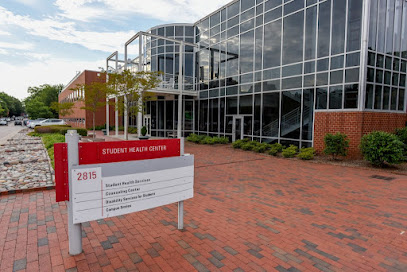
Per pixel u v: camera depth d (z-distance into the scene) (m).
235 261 3.03
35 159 9.05
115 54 20.59
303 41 11.75
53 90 68.62
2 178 6.50
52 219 4.14
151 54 21.78
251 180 7.04
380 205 5.09
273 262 3.03
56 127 21.59
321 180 7.07
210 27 18.09
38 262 2.93
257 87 14.13
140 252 3.19
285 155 10.97
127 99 15.71
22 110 124.69
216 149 13.72
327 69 10.84
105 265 2.89
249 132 14.71
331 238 3.67
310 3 11.43
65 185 2.99
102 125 30.75
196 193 5.79
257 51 14.14
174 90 17.72
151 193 3.45
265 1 13.58
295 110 12.16
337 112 10.32
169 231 3.81
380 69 10.38
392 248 3.41
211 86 17.91
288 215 4.52
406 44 11.59
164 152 3.61
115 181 3.16
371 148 8.57
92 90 18.89
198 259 3.06
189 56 20.05
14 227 3.83
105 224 4.04
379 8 10.20
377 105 10.41
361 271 2.88
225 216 4.44
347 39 10.15
